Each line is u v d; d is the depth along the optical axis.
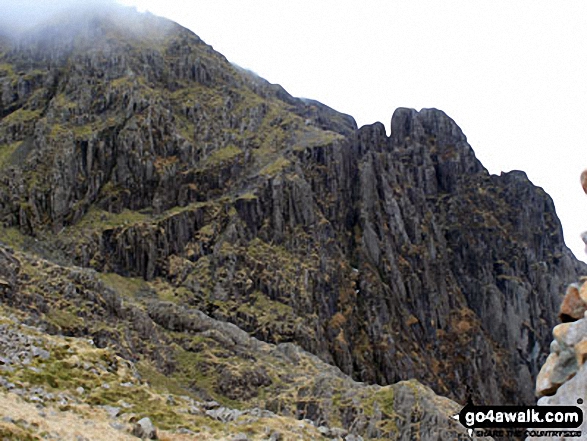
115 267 112.62
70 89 135.00
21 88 138.12
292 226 128.38
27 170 120.56
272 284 115.62
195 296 109.94
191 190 128.00
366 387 72.44
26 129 129.62
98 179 123.38
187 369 78.31
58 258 108.69
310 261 125.00
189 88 146.88
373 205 150.75
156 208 124.00
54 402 34.38
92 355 43.94
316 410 69.06
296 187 131.00
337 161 145.88
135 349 74.69
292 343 96.88
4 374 36.16
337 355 116.94
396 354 127.44
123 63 139.25
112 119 130.25
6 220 112.62
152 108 132.00
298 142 144.38
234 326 92.56
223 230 121.25
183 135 134.25
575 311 13.04
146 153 127.19
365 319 129.50
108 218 119.56
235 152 136.12
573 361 12.38
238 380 76.25
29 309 64.56
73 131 127.00
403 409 65.81
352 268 137.75
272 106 151.88
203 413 41.25
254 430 37.97
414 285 147.38
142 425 33.16
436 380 134.00
